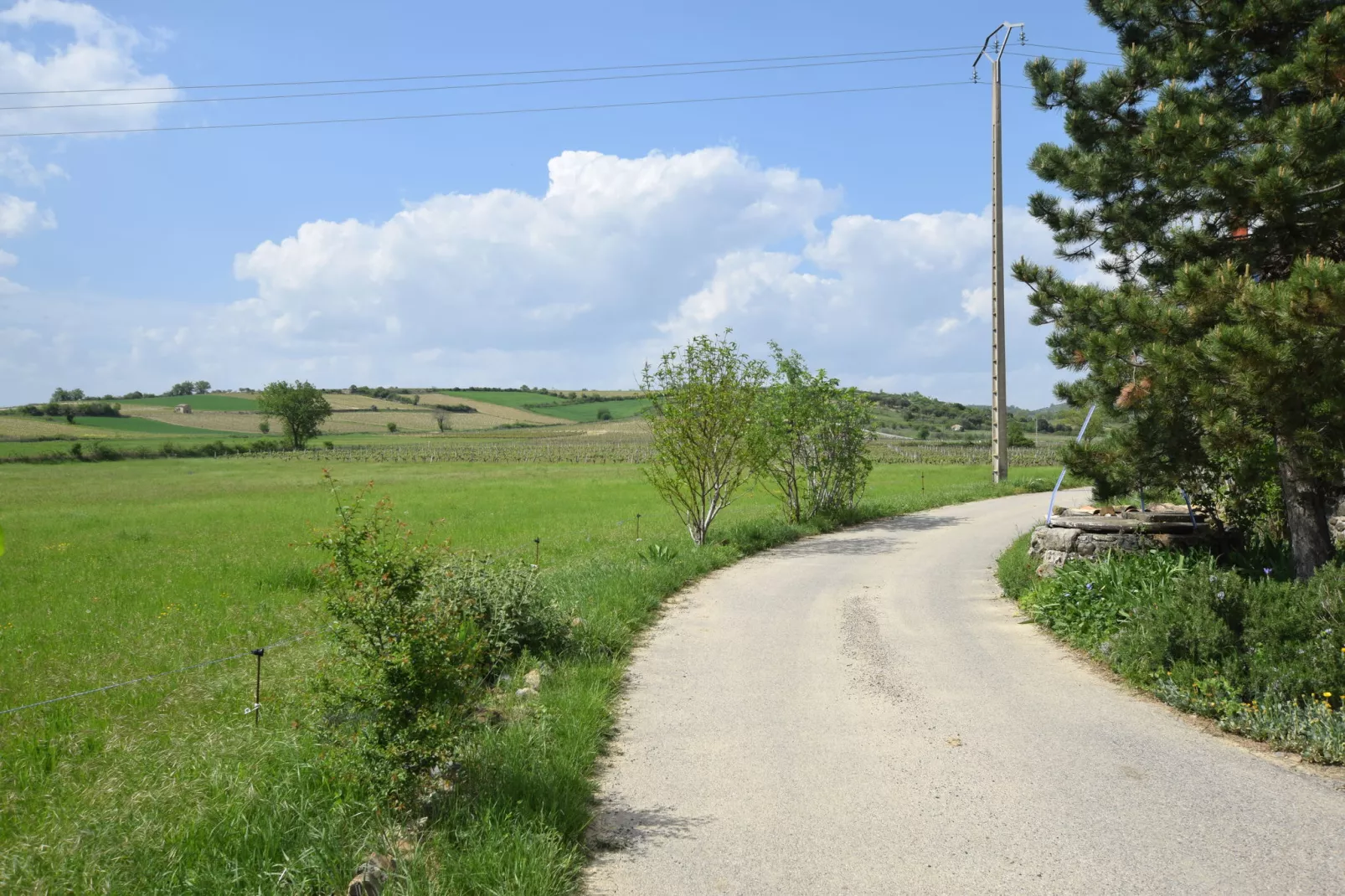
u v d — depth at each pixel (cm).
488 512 2686
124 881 429
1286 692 670
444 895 415
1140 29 1068
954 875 446
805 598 1216
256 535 2186
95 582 1450
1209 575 825
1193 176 874
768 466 2055
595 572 1310
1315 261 716
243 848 450
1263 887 428
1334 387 771
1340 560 887
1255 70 994
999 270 2748
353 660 558
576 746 611
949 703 742
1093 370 945
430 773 517
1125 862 457
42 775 604
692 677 837
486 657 779
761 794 557
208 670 878
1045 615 1019
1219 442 838
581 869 460
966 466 5175
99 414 13788
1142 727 675
